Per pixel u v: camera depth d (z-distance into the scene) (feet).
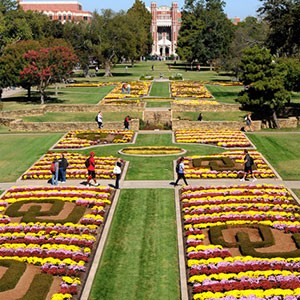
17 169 124.36
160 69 476.13
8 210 90.63
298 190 103.40
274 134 164.66
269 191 98.89
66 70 237.86
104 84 321.11
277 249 73.92
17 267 67.15
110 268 69.92
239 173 113.50
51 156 133.18
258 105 181.27
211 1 487.20
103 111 213.66
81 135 161.68
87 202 93.81
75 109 214.48
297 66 183.01
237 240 76.59
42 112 206.69
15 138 163.12
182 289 63.26
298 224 82.17
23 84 236.63
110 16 378.32
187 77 378.53
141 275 67.77
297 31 207.82
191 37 455.22
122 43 373.81
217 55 436.35
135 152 138.31
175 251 74.84
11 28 364.38
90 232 80.69
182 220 86.63
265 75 173.37
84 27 376.89
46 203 95.04
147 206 94.12
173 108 213.87
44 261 69.21
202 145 148.87
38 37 390.83
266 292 59.41
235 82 325.01
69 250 72.43
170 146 146.72
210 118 198.29
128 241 78.59
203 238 77.82
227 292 59.82
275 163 126.82
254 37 316.81
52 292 61.67
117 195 100.78
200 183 108.68
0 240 76.69
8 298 60.44
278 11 221.05
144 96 256.73
